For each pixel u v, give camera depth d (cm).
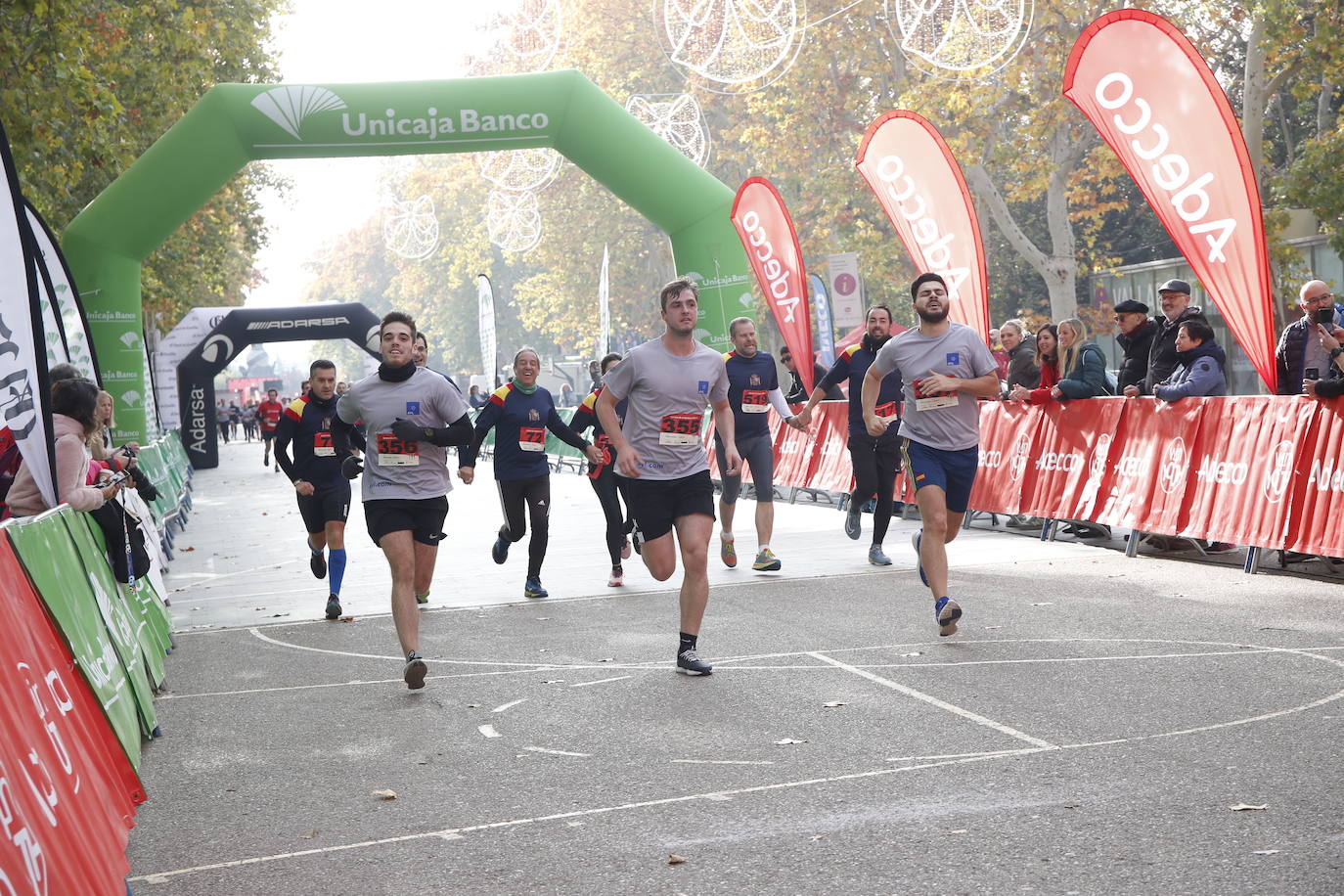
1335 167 2753
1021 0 2309
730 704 592
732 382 1039
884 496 1036
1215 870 355
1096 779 446
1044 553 1053
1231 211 952
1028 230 4397
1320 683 569
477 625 856
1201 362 978
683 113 3341
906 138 1359
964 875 361
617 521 1013
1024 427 1191
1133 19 983
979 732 518
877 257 3753
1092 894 342
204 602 1035
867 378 774
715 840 404
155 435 2119
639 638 778
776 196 1661
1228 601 786
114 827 380
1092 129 3106
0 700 302
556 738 549
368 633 848
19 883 271
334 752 546
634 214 5291
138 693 570
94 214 1780
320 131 1795
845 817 420
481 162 6788
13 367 586
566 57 4897
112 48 1670
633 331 5922
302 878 390
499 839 417
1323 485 840
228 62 2759
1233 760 460
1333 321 855
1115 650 661
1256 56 2770
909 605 842
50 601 423
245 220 3353
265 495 2362
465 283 8250
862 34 3522
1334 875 346
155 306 2823
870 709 567
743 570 1055
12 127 1398
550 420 934
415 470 674
